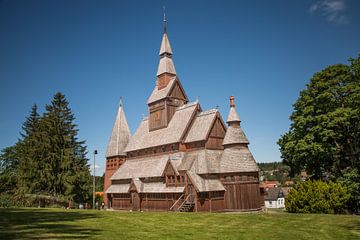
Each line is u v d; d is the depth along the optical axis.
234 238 21.42
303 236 22.48
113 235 20.03
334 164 51.19
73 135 75.44
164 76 70.06
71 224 23.97
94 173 69.00
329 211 38.91
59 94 77.00
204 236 21.70
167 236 21.06
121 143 81.56
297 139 52.25
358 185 42.78
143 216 31.77
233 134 53.44
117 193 69.06
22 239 17.19
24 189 62.16
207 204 49.38
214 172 51.56
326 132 46.59
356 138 49.06
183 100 69.31
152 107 70.94
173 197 53.38
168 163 55.28
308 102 51.16
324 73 50.78
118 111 86.19
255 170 50.56
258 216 32.19
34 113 95.19
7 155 89.31
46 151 66.50
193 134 58.03
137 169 66.62
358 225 26.55
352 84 47.84
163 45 72.25
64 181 65.25
